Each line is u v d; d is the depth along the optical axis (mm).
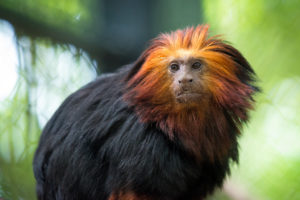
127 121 8164
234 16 15680
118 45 12586
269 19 16078
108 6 12578
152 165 8047
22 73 12828
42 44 12641
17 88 12969
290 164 15094
